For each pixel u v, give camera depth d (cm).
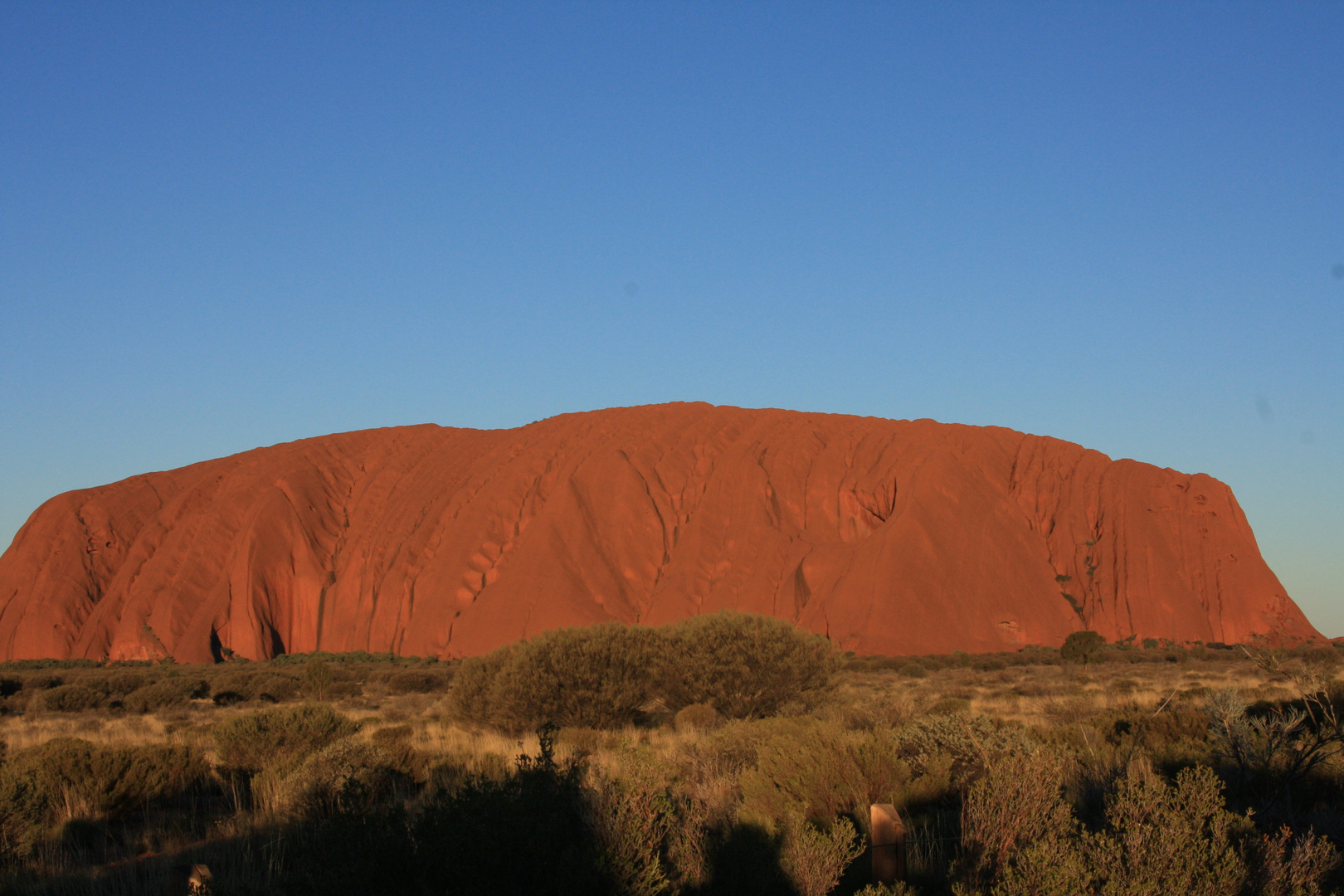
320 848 656
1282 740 952
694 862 675
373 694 4466
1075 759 1029
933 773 993
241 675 5028
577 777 648
